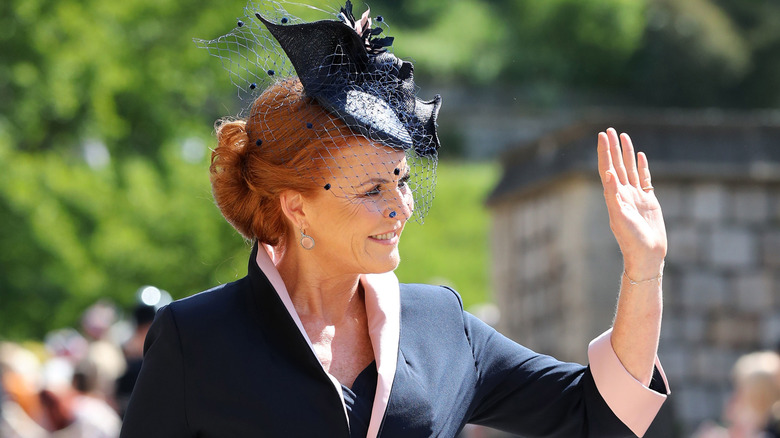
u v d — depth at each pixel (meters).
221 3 27.08
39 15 24.08
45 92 24.39
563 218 19.14
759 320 18.88
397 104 4.08
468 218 42.88
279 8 4.27
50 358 16.70
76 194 23.55
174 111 28.36
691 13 65.00
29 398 13.99
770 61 63.53
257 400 3.96
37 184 23.23
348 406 4.02
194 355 4.02
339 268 4.16
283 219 4.23
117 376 13.09
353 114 3.89
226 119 4.37
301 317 4.21
